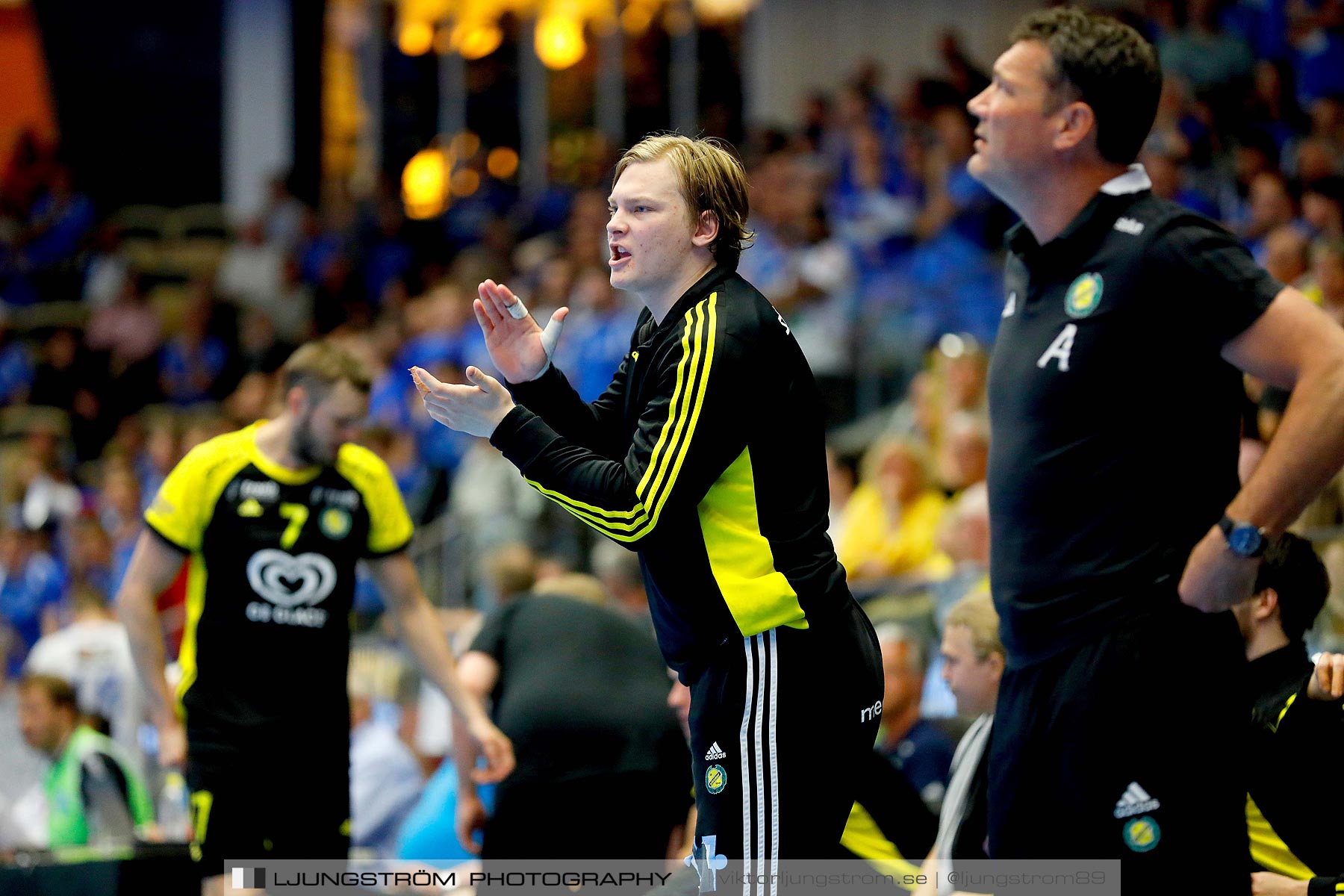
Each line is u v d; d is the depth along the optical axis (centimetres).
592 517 912
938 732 1636
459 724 1559
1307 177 2884
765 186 4412
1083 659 927
